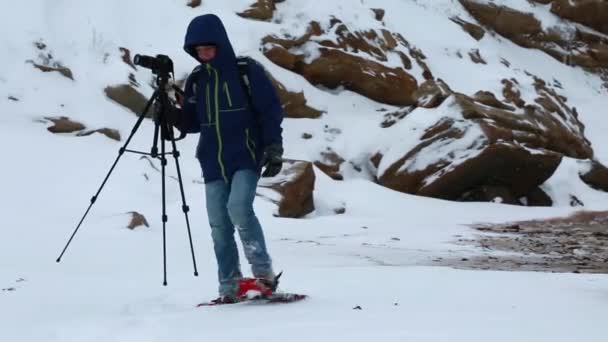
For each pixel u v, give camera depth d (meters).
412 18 36.00
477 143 25.86
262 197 21.22
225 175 7.27
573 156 30.58
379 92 30.36
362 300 7.10
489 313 6.20
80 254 12.02
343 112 29.31
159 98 7.70
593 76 40.19
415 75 31.58
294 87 28.53
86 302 7.71
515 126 27.69
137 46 26.91
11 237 13.23
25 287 8.46
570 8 40.72
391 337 5.10
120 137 22.84
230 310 6.68
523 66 38.19
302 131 27.89
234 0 30.05
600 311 6.31
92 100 23.94
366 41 30.94
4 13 25.36
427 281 8.53
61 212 17.22
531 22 39.62
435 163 26.02
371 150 27.59
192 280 9.09
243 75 7.21
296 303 6.95
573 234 19.38
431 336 5.11
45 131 21.98
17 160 19.41
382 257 13.42
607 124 35.75
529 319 5.83
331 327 5.57
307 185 22.64
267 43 29.00
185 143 23.95
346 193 24.55
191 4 29.36
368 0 34.81
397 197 25.05
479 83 32.53
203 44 7.15
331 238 16.69
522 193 27.36
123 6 27.94
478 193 26.58
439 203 25.11
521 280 8.74
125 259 11.70
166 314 6.71
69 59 25.11
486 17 39.06
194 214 18.58
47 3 26.48
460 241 17.09
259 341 5.22
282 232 17.47
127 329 6.04
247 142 7.23
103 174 19.88
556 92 37.56
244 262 11.48
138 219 16.16
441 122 26.53
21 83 23.44
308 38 29.98
